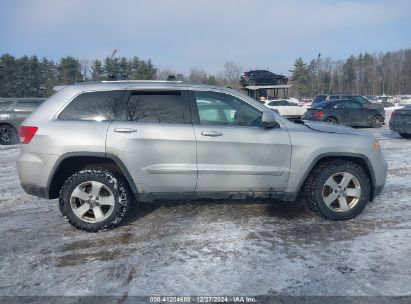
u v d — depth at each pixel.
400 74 103.94
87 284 3.21
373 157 4.59
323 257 3.63
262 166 4.38
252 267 3.46
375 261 3.53
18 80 56.22
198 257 3.67
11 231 4.39
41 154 4.17
